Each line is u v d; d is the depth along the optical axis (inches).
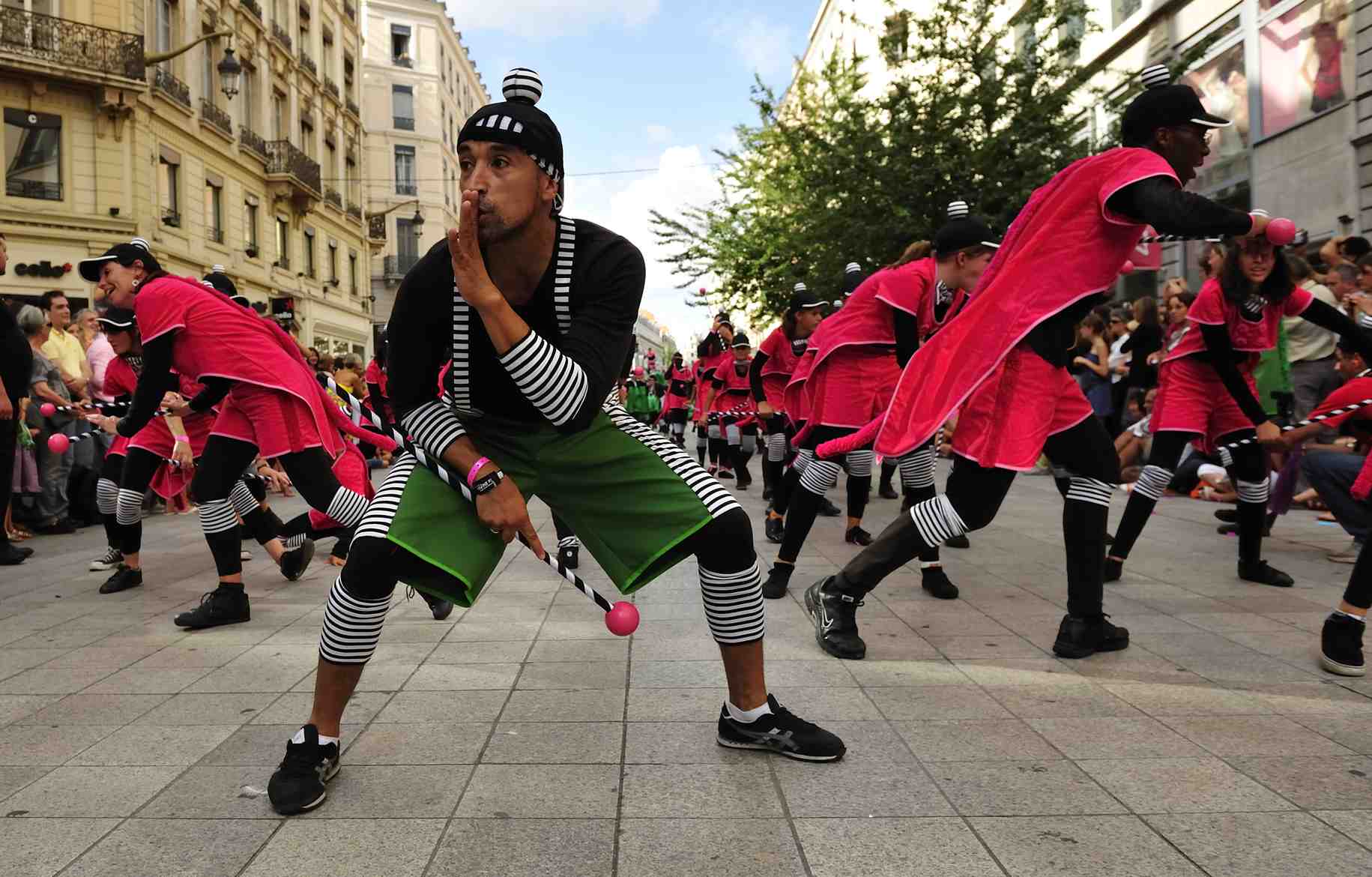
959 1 653.9
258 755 101.3
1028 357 130.8
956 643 143.7
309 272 1251.8
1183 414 179.5
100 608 181.5
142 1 832.3
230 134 979.3
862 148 646.5
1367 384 194.5
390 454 264.8
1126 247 127.4
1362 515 202.8
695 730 107.0
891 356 182.4
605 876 74.4
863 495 240.2
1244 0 575.5
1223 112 605.3
